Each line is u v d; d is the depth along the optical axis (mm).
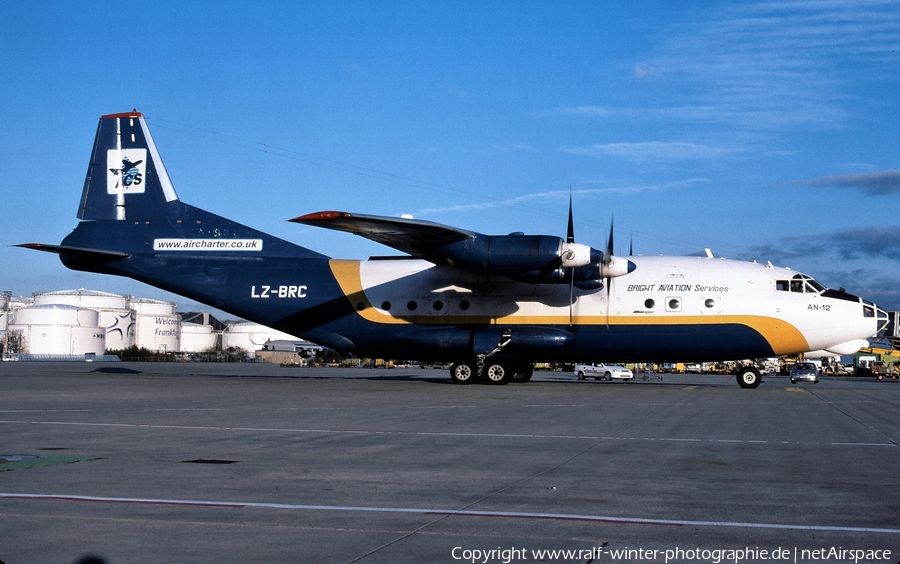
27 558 5730
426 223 24312
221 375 37750
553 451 11336
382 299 29172
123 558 5762
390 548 6098
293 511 7316
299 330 30125
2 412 16891
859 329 26078
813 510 7492
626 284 27156
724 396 23469
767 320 26281
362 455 10836
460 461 10352
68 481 8695
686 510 7465
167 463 10008
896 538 6508
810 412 17953
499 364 28453
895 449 11680
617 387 28359
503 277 27469
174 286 31031
